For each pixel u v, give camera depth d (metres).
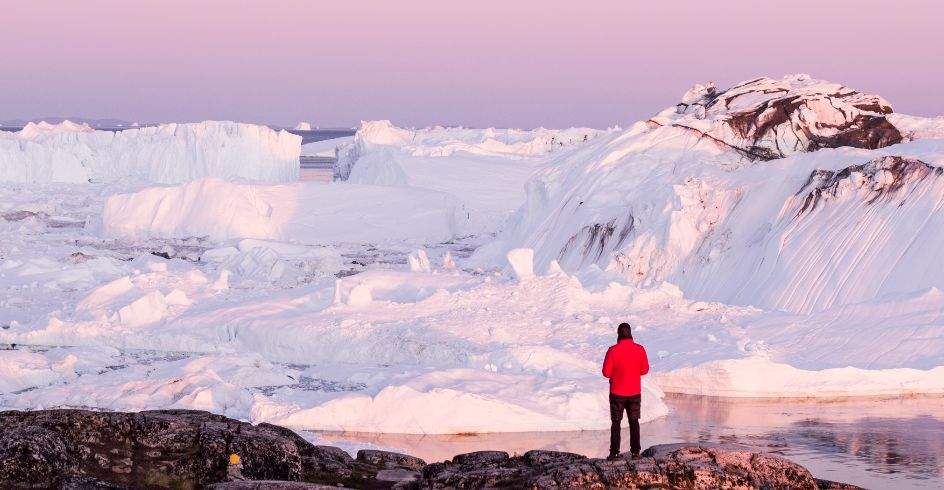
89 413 18.23
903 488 20.52
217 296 47.81
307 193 86.75
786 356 33.47
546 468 16.17
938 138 52.34
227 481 16.50
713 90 63.81
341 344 37.16
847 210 44.31
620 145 60.00
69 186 122.81
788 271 43.47
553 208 60.34
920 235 40.44
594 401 27.62
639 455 15.99
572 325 37.62
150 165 131.38
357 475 18.41
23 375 32.31
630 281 49.34
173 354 38.44
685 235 49.47
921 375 31.39
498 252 63.53
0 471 15.52
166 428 18.12
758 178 50.09
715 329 36.66
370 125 150.38
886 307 35.91
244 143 130.38
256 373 31.86
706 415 28.36
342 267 62.12
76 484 15.73
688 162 55.44
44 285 52.78
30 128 151.88
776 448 24.25
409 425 26.27
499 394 27.94
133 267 59.69
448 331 36.97
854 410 29.00
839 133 54.78
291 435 19.62
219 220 79.94
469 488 15.95
